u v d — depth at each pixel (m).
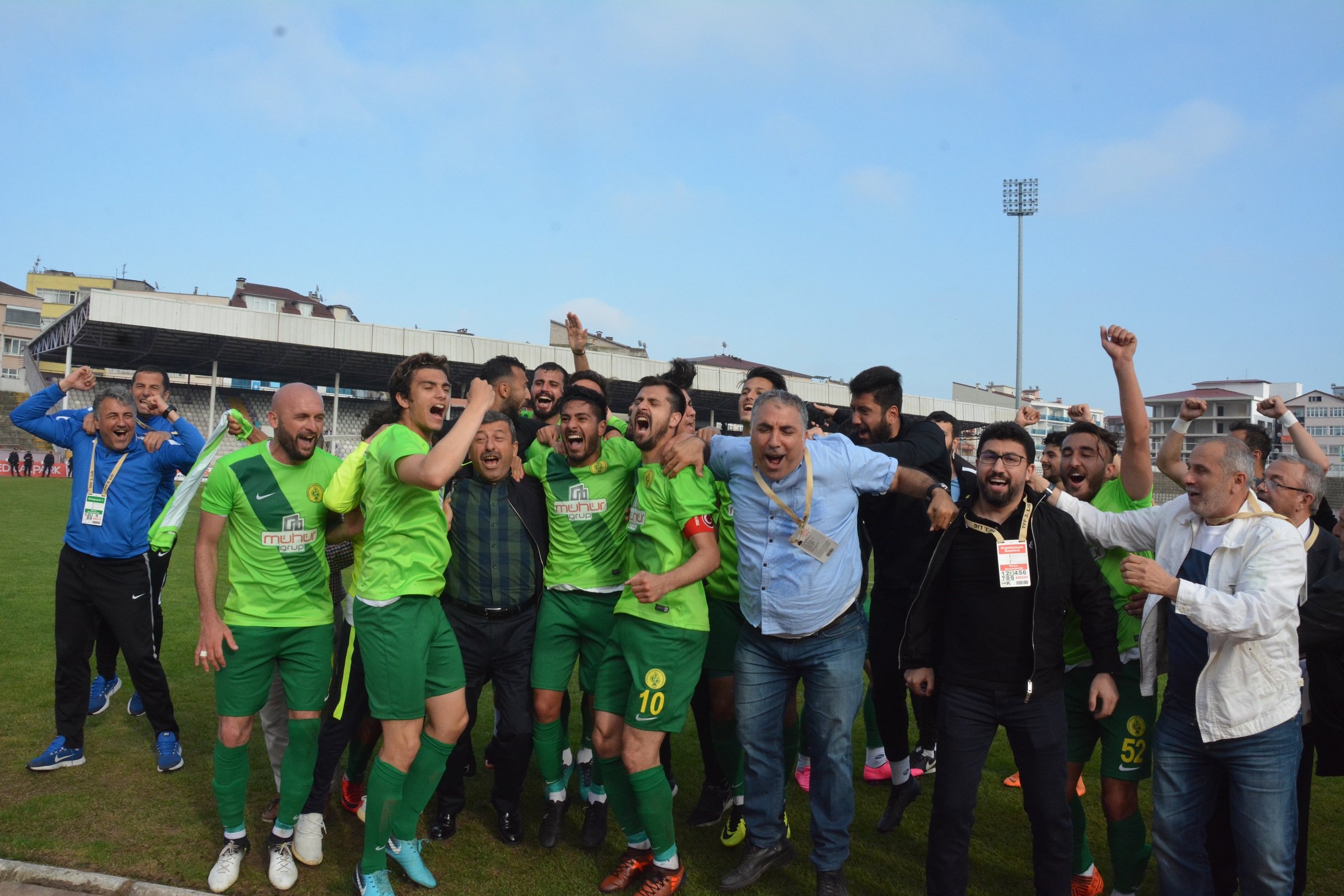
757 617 3.40
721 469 3.52
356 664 3.78
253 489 3.49
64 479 32.31
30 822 3.86
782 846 3.53
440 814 3.93
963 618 3.13
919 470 3.80
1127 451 3.73
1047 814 3.04
